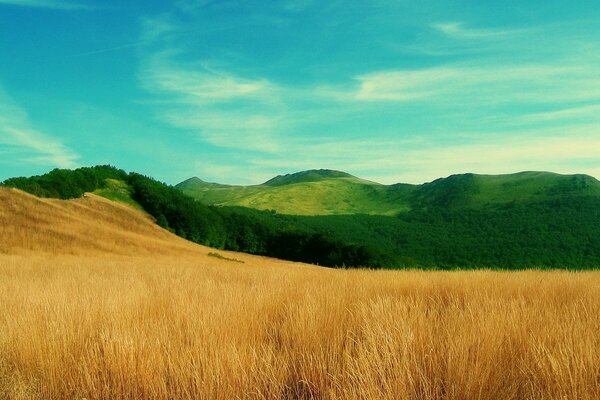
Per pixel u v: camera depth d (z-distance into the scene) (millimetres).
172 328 5004
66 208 67938
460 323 4496
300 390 3596
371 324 4578
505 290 8867
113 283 11469
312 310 5215
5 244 45594
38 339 4598
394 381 3051
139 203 91250
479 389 3006
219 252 77750
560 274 14000
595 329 4445
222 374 3420
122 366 3746
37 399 3758
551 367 3316
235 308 5746
